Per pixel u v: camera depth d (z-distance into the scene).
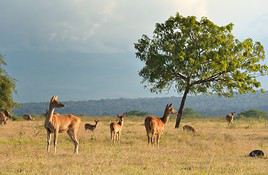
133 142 36.66
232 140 38.94
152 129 34.31
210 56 62.34
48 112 28.28
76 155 26.64
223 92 65.75
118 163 23.16
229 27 63.72
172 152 29.00
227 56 63.47
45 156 25.97
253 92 65.56
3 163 22.62
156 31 65.25
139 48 65.62
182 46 63.22
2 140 35.50
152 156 26.36
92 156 26.03
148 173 20.00
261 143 36.97
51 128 28.20
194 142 36.25
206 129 53.62
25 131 44.81
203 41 62.62
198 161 24.61
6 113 65.12
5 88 83.25
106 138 39.66
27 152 27.92
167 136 41.41
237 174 20.39
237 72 63.78
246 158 26.61
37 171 20.25
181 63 62.72
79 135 42.53
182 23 63.62
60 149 30.52
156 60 63.31
